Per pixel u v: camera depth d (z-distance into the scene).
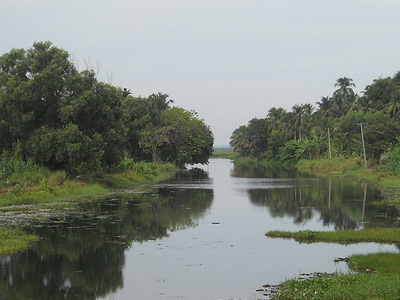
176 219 25.45
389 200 32.59
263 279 13.86
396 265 14.02
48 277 14.24
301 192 39.91
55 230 21.84
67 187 36.75
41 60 42.00
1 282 13.73
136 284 13.50
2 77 40.41
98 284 13.52
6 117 39.84
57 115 40.94
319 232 20.31
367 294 10.87
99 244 18.89
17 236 19.77
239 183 52.00
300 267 15.11
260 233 21.31
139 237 20.38
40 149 38.25
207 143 92.56
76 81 40.91
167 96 91.94
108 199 34.94
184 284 13.45
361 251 17.03
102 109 42.06
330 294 11.18
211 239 19.95
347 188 42.84
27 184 35.84
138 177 54.66
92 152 39.38
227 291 12.73
